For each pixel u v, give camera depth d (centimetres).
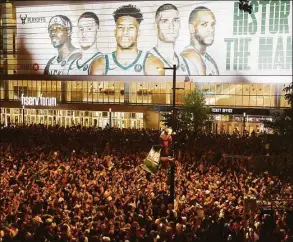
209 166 2550
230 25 5456
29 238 1211
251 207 1353
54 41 6172
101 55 6003
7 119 6525
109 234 1288
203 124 4400
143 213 1552
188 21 5597
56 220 1434
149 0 5703
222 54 5528
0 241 1229
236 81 5506
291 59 5300
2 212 1519
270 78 5394
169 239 1299
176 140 1809
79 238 1198
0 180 2072
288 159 1423
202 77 5622
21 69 6350
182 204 1639
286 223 1436
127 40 5853
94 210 1570
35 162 2544
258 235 1347
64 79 6181
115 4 5847
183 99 5150
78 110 6159
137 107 5850
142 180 2052
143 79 5853
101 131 3994
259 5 5322
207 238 1376
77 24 6041
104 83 6075
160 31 5712
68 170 2267
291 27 5256
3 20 6344
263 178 2008
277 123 1425
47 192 1805
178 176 2134
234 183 2053
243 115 5334
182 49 5662
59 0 6053
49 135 3838
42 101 6219
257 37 5381
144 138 3609
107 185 1945
